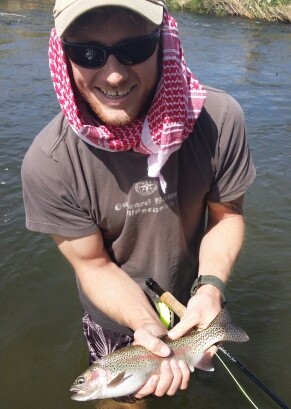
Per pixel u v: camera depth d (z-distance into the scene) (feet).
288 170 7.50
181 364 2.61
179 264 2.96
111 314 2.85
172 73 2.29
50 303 4.82
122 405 3.59
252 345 4.33
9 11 21.98
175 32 2.37
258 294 4.98
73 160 2.56
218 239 2.97
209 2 24.82
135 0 2.05
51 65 2.35
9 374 4.07
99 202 2.66
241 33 19.83
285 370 4.09
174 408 3.73
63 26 2.09
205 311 2.77
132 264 2.97
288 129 9.22
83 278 2.91
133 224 2.74
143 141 2.39
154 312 2.87
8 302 4.82
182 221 2.83
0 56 13.51
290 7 23.39
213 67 13.91
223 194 2.85
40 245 5.57
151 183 2.60
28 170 2.64
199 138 2.60
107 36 2.11
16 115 9.21
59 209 2.70
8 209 6.19
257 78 12.92
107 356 2.80
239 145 2.71
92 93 2.29
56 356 4.24
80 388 2.80
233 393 3.87
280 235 5.90
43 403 3.82
